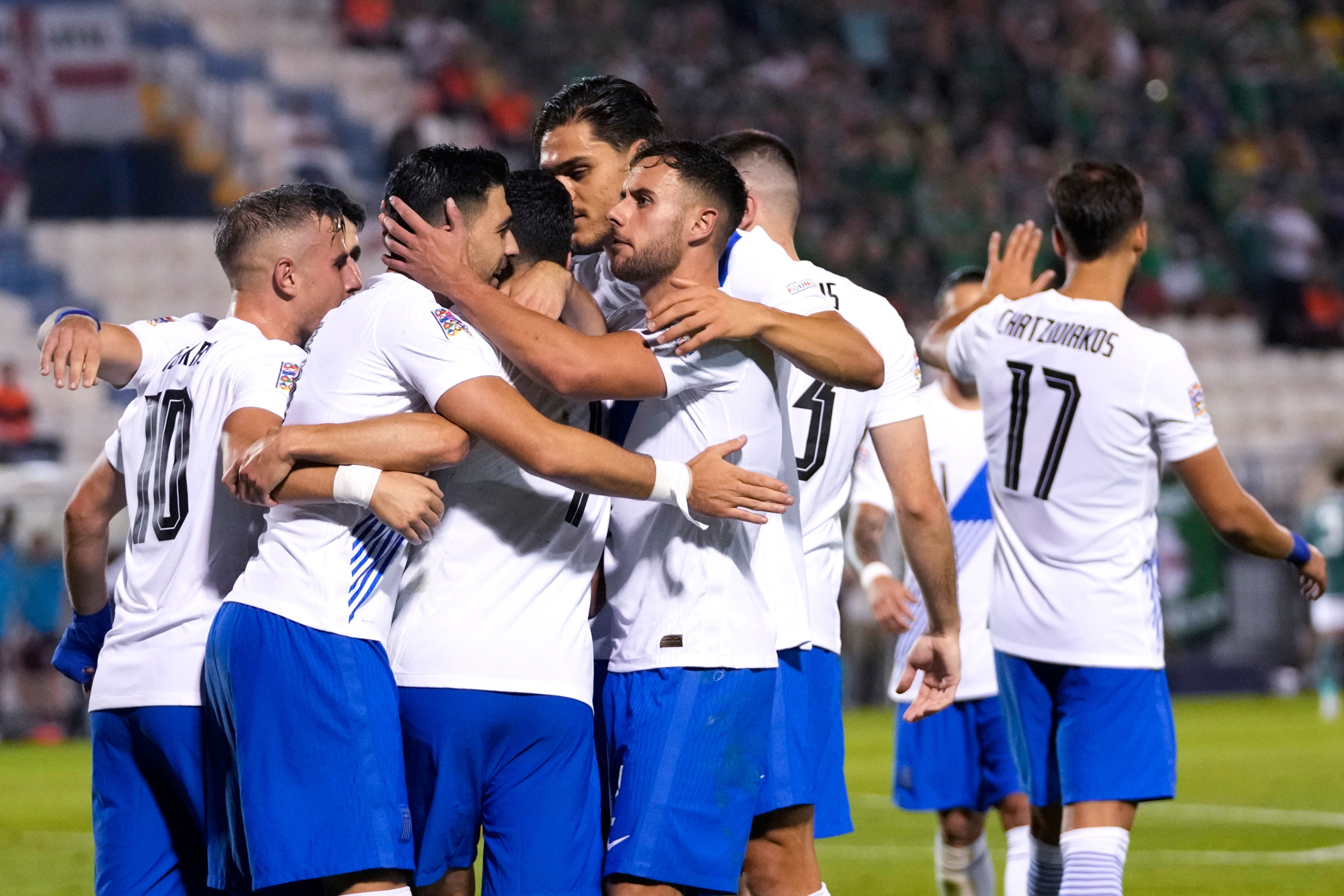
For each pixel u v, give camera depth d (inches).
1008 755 729.6
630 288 521.7
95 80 2632.9
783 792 513.7
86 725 1910.7
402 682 463.8
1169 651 2336.4
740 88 3056.1
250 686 454.0
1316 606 2038.6
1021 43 3361.2
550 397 481.4
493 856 469.1
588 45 3058.6
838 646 565.0
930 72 3253.0
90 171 2655.0
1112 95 3341.5
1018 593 585.6
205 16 2915.8
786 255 564.4
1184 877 884.6
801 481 558.3
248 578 466.3
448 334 451.2
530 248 482.6
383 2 3036.4
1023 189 3038.9
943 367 641.0
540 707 462.3
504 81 2965.1
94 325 523.8
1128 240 594.2
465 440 448.5
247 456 455.5
